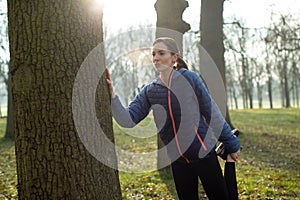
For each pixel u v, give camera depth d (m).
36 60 2.65
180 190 3.28
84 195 2.73
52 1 2.67
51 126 2.65
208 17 11.69
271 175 7.32
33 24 2.66
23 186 2.73
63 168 2.67
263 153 10.60
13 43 2.72
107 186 2.90
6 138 15.26
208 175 3.09
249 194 5.86
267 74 36.78
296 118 24.09
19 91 2.69
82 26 2.78
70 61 2.71
